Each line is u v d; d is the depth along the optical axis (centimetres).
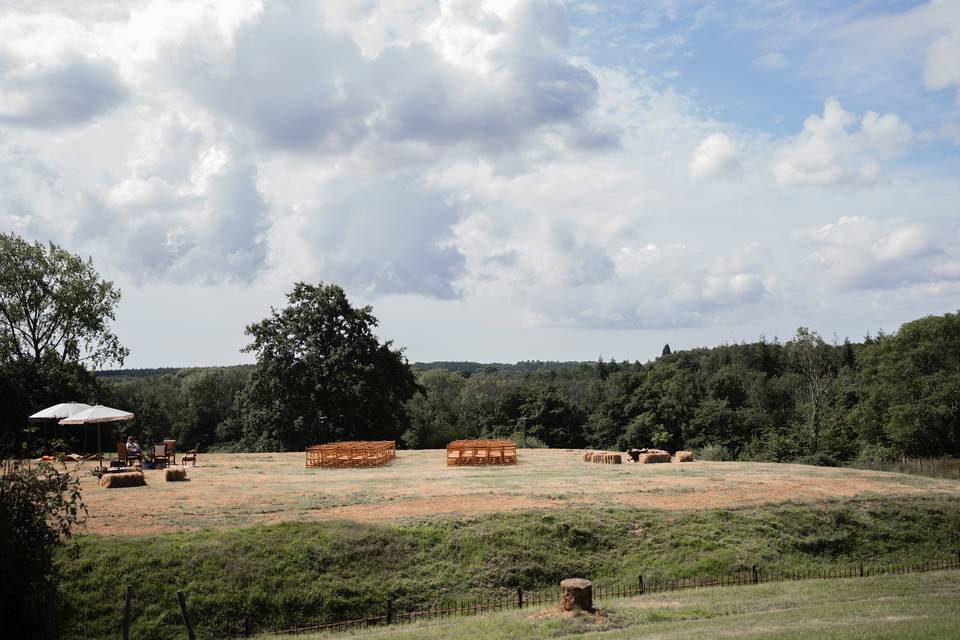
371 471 3450
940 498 2770
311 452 3691
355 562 1986
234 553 1933
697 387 9088
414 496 2598
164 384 11094
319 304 5738
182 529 2058
